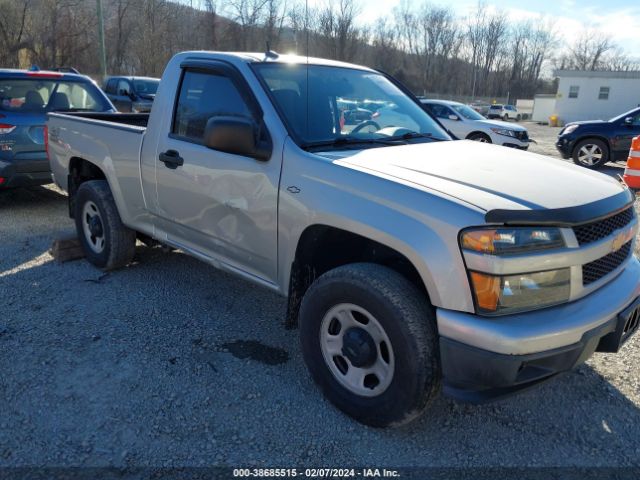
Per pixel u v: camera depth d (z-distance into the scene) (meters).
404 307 2.55
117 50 38.00
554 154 16.89
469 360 2.41
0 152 6.64
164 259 5.32
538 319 2.41
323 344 2.96
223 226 3.54
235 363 3.47
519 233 2.38
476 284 2.38
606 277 2.75
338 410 2.99
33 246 5.66
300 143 3.14
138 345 3.65
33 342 3.64
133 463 2.57
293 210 3.03
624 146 12.73
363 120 3.68
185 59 3.90
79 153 4.89
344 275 2.75
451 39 79.12
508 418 2.99
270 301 4.44
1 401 3.00
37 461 2.56
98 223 4.87
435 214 2.47
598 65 87.88
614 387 3.31
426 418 2.96
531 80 89.69
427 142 3.67
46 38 33.78
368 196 2.71
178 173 3.79
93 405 2.99
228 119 3.09
